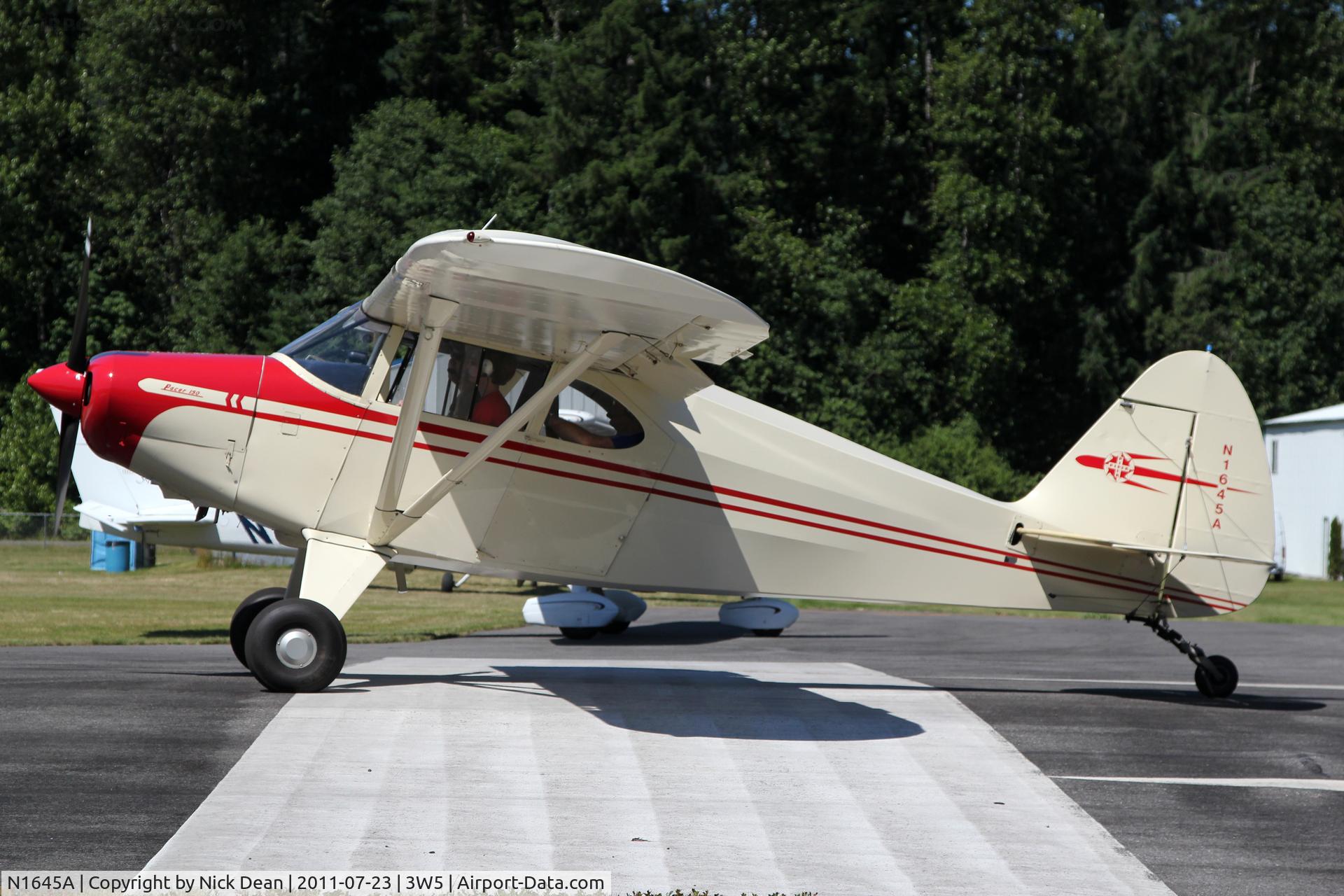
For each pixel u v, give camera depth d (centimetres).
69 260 7694
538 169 7250
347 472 1562
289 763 1159
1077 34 7912
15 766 1128
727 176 7281
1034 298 7675
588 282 1273
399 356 1573
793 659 2320
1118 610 1802
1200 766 1315
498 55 8394
